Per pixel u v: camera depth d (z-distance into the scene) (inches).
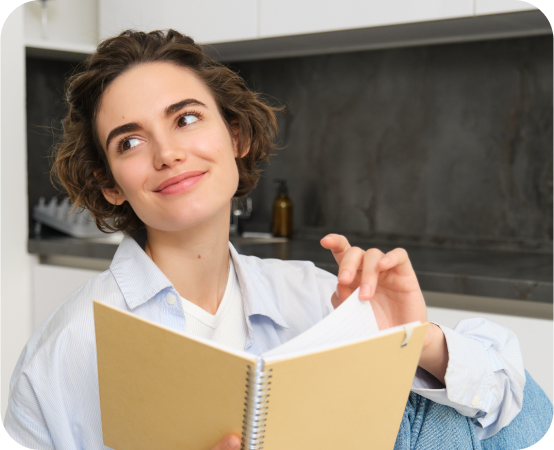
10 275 76.5
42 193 88.1
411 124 81.4
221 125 28.5
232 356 17.5
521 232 75.2
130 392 21.0
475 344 29.5
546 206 73.3
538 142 73.2
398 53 81.1
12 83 74.3
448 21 64.1
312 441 20.5
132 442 22.5
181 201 25.8
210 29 76.7
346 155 86.7
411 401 30.1
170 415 20.4
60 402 26.6
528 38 72.4
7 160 75.0
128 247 30.3
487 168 76.7
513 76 73.9
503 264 63.1
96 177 31.6
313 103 88.4
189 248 28.9
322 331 21.2
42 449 27.2
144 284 28.4
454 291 56.1
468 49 76.4
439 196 80.3
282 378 17.8
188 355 18.4
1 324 75.8
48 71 87.3
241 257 37.2
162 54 28.3
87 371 27.2
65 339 27.2
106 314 19.7
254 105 35.3
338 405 20.3
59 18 85.9
